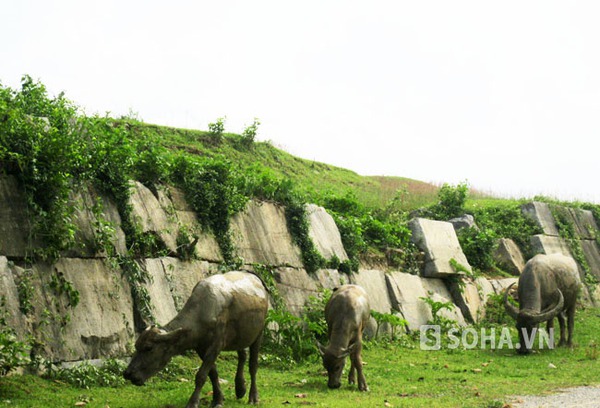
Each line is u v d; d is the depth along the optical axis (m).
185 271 13.02
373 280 17.98
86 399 8.85
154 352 8.11
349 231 18.45
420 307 18.69
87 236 11.21
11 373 9.23
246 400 9.32
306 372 12.14
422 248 20.47
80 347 10.34
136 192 12.75
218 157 15.56
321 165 28.83
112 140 12.88
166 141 21.62
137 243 12.16
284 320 13.30
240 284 8.99
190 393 9.52
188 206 13.98
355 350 10.82
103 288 11.13
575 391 10.61
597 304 26.05
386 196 26.47
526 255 25.52
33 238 10.28
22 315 9.62
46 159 10.58
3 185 10.13
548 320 16.50
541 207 27.39
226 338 8.71
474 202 28.50
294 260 16.09
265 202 16.19
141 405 8.64
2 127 10.16
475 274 22.08
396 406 9.05
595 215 30.20
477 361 14.30
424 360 14.30
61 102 13.48
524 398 9.92
